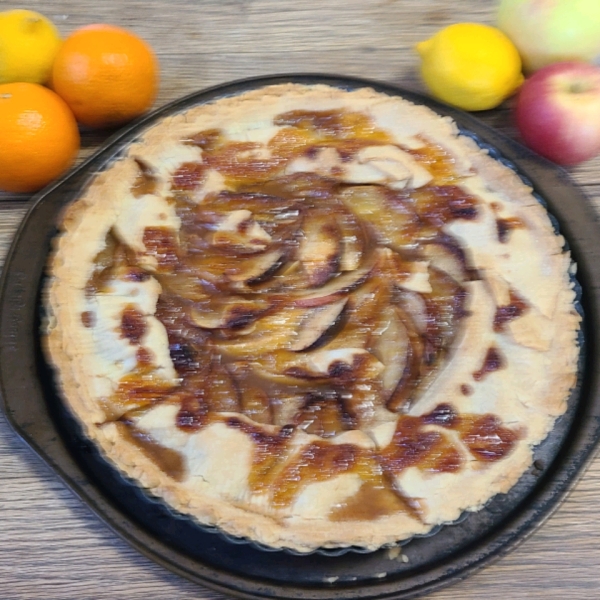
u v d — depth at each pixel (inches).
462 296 15.9
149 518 14.2
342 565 14.0
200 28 20.3
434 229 16.7
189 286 16.1
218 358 15.4
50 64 17.6
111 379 15.1
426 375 15.3
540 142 17.4
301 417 14.8
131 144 17.1
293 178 17.3
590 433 14.8
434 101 18.3
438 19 20.5
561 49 18.0
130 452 14.4
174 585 14.2
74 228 16.1
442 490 14.2
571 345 15.4
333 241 16.6
